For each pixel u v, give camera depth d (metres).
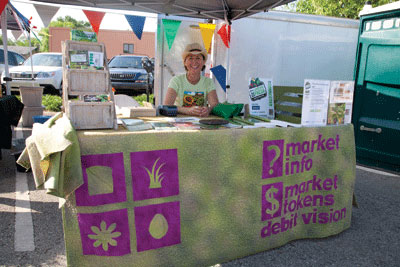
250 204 2.26
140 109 2.69
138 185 1.87
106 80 1.91
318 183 2.57
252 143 2.21
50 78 9.03
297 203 2.50
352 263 2.29
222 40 5.29
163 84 5.47
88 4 3.98
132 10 4.38
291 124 2.44
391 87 4.52
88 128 1.89
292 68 5.84
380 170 4.70
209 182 2.09
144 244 1.93
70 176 1.64
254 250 2.33
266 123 2.44
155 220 1.94
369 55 4.78
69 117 1.83
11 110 4.15
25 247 2.36
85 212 1.78
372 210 3.25
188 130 2.03
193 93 3.57
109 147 1.79
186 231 2.05
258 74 5.66
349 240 2.63
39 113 6.59
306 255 2.37
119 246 1.87
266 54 5.64
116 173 1.81
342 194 2.68
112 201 1.82
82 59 1.85
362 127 4.93
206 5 4.25
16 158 3.99
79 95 2.00
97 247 1.83
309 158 2.49
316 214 2.61
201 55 3.42
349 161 2.70
